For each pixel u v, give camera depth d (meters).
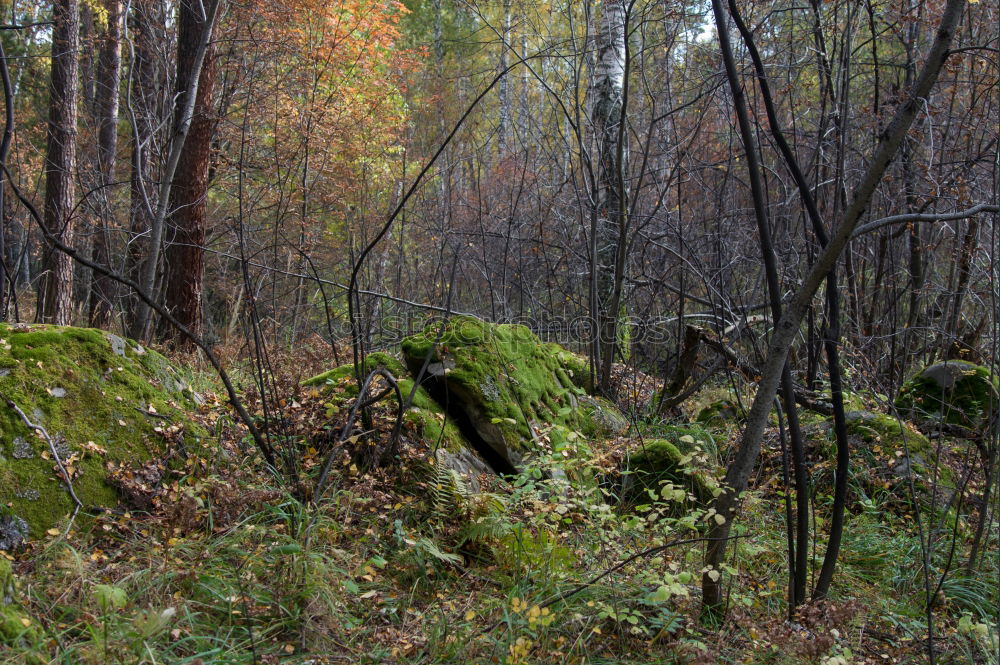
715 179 8.73
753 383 5.81
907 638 3.69
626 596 3.50
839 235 3.13
